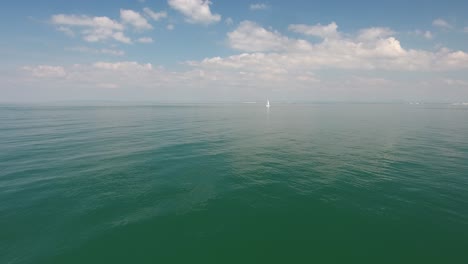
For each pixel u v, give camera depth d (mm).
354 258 10523
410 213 13852
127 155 26016
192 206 14914
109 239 11672
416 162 23672
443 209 14234
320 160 24766
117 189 17156
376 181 18547
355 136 40031
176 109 134250
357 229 12500
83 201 15289
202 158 25359
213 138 37719
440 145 31859
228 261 10414
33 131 41875
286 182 18609
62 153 26250
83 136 37531
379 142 34594
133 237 11867
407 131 45469
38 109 120812
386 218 13406
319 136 40312
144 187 17609
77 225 12734
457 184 17766
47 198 15492
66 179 18688
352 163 23547
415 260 10336
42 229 12328
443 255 10586
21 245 11141
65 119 66188
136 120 66562
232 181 18859
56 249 10938
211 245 11375
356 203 15117
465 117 77875
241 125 56531
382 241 11555
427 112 106125
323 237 11922
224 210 14453
